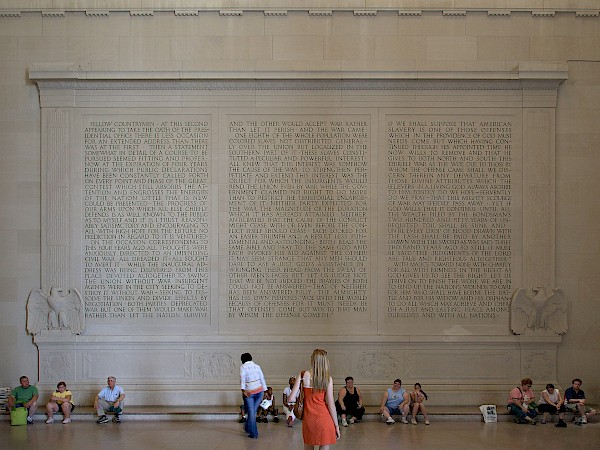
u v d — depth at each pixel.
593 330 17.08
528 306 16.97
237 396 16.69
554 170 17.12
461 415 15.87
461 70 17.02
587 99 17.11
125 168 17.17
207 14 17.17
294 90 17.20
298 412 10.31
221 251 17.16
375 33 17.22
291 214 17.19
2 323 16.97
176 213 17.17
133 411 15.95
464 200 17.19
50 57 17.14
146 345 16.91
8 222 17.05
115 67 17.11
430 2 17.20
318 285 17.12
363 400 16.75
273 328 17.03
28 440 13.71
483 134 17.14
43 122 17.03
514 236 17.16
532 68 16.94
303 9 17.14
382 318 17.09
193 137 17.22
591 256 17.16
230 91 17.19
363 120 17.19
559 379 17.03
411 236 17.19
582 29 17.11
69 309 16.95
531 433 14.50
